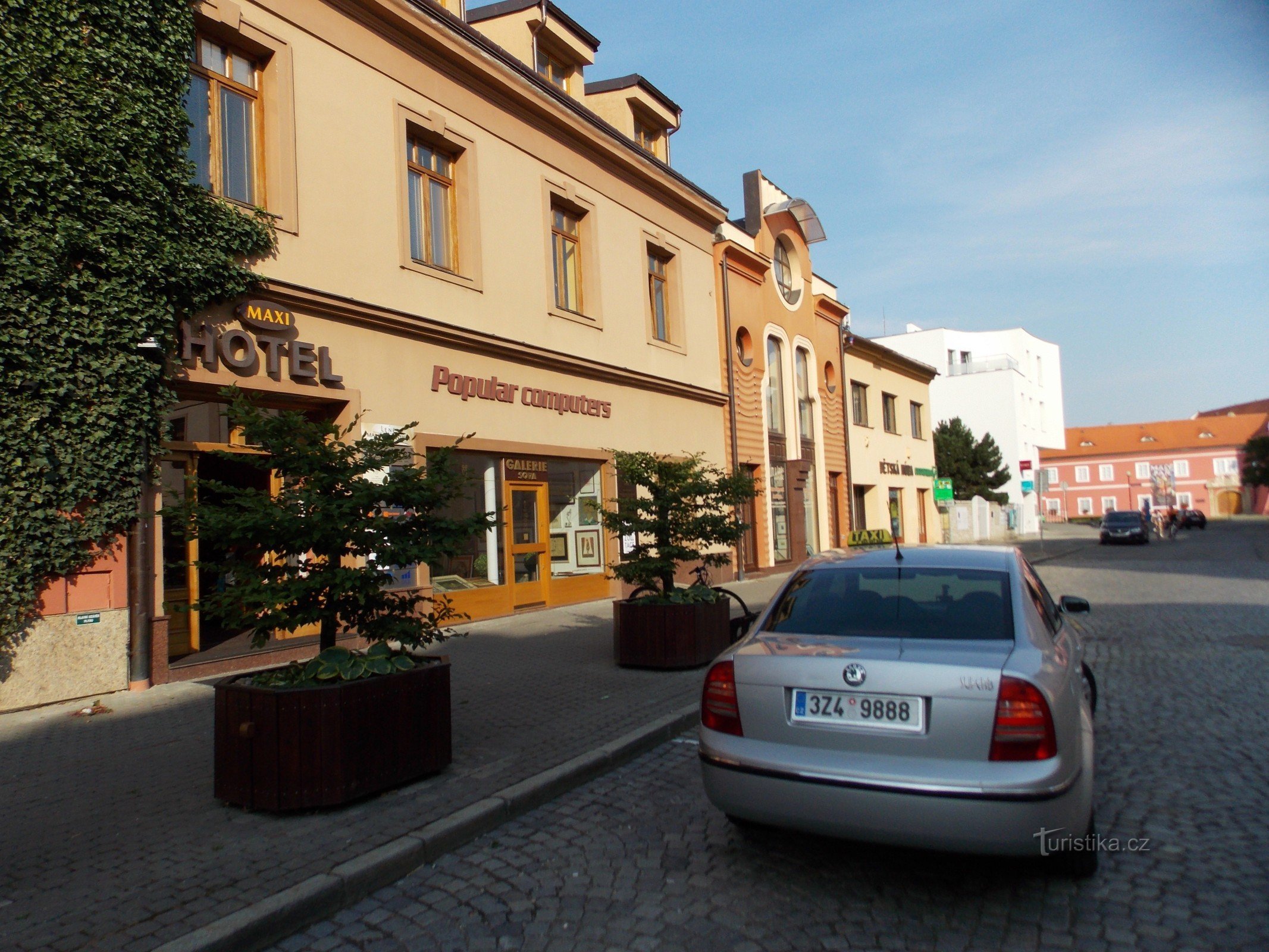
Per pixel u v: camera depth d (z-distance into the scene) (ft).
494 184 43.65
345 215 34.94
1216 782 17.01
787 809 12.10
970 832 11.07
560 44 54.24
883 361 103.30
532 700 24.71
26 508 23.68
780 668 12.69
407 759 16.74
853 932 11.52
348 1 35.58
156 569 27.02
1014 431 195.52
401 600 17.99
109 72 25.77
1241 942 10.95
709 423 64.44
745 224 75.15
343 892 12.53
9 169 23.32
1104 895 12.38
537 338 45.83
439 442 38.73
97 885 12.56
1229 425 282.97
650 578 30.89
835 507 88.43
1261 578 61.16
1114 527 123.44
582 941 11.43
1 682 23.29
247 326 30.66
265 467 17.22
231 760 15.70
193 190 28.27
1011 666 11.78
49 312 24.07
